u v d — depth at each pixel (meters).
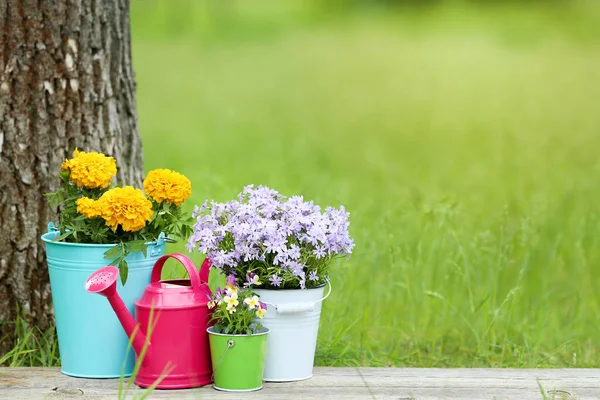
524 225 6.42
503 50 29.81
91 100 5.35
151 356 4.26
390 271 6.31
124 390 4.27
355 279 6.61
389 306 6.38
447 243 6.84
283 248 4.29
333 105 21.97
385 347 6.13
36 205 5.21
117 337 4.46
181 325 4.25
